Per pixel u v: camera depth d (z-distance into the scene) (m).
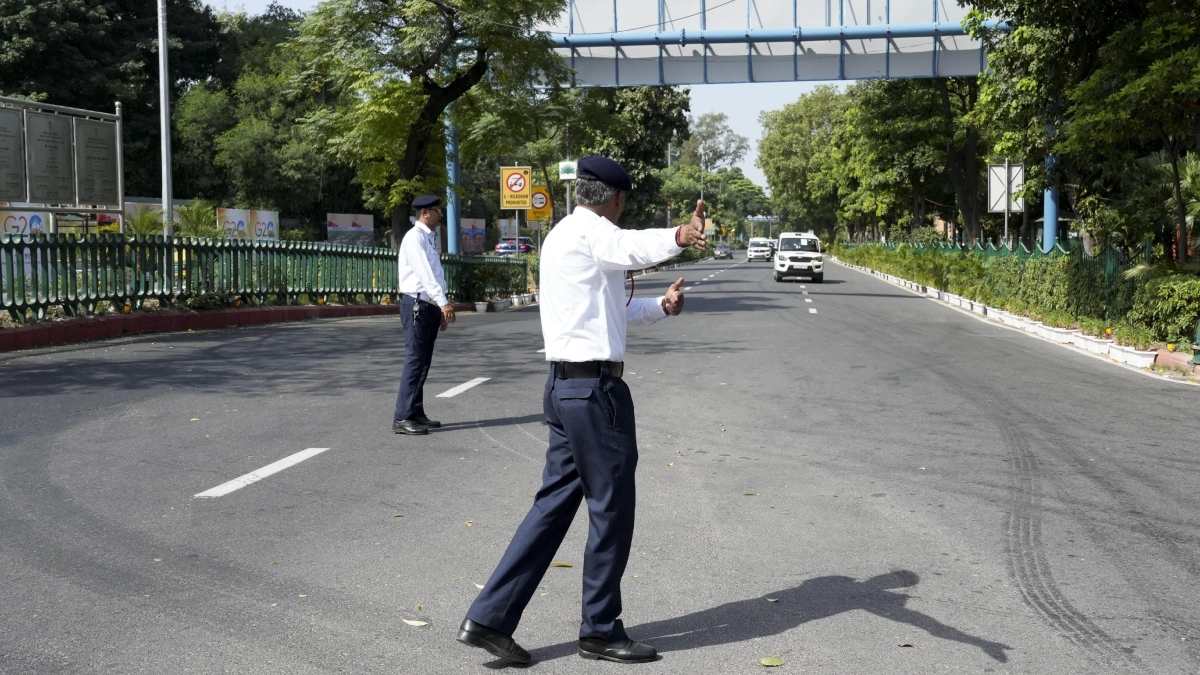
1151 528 5.71
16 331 13.98
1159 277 14.94
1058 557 5.16
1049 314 18.73
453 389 10.88
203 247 19.06
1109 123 15.73
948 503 6.24
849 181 69.94
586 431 3.79
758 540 5.43
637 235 3.65
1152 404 10.27
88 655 3.80
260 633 4.04
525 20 26.89
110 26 48.69
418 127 27.28
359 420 8.95
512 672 3.72
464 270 28.84
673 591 4.62
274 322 20.31
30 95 43.19
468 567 4.91
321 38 26.47
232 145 52.38
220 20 62.72
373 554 5.09
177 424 8.67
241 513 5.84
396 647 3.93
